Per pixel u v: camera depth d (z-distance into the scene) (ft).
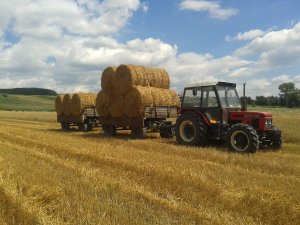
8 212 19.01
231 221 18.84
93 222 17.83
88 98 72.28
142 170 29.35
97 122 72.59
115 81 57.26
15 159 33.14
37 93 550.77
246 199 21.76
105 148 42.01
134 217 18.83
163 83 59.36
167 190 24.25
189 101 47.93
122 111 57.00
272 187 24.68
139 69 56.39
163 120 59.62
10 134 59.67
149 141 49.90
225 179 26.53
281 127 56.75
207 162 33.24
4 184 23.36
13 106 312.09
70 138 53.52
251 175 27.99
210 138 46.24
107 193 23.25
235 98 47.34
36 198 21.38
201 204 21.54
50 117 120.88
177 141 48.14
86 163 33.60
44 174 27.14
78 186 24.73
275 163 33.73
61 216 19.01
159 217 19.08
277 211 20.17
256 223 18.81
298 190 23.98
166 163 32.24
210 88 46.06
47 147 43.80
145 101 54.85
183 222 18.51
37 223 17.84
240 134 40.98
